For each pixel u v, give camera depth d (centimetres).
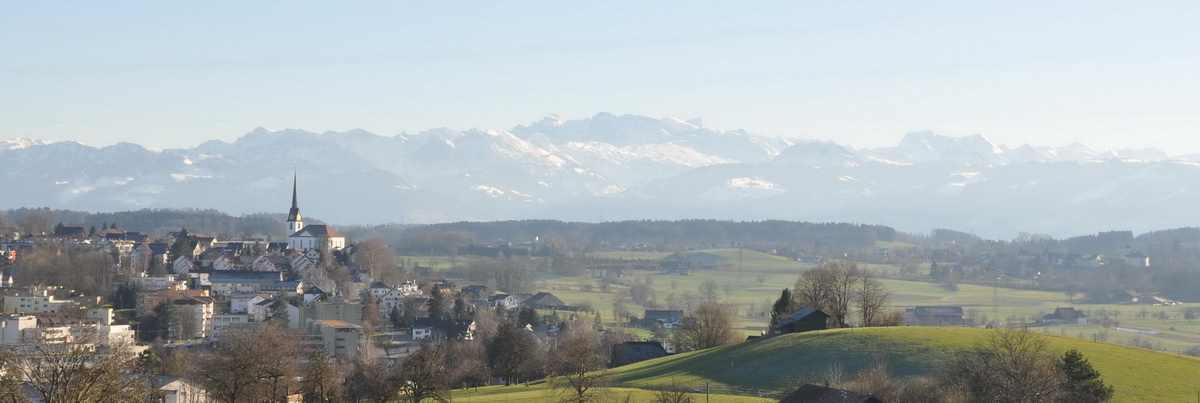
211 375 18900
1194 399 16912
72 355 13250
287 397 19488
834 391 15225
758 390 18675
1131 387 17375
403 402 18412
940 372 17738
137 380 13962
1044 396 15112
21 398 12912
